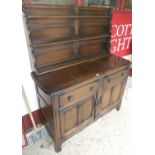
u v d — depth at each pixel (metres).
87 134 1.62
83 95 1.22
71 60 1.42
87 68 1.34
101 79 1.29
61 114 1.15
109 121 1.81
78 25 1.35
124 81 1.65
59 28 1.24
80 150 1.45
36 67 1.19
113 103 1.75
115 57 1.65
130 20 2.12
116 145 1.50
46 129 1.60
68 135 1.38
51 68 1.27
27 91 1.46
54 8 1.14
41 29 1.13
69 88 1.03
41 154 1.40
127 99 2.23
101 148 1.47
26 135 1.48
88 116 1.47
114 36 2.04
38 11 1.07
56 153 1.41
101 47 1.68
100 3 1.63
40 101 1.45
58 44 1.28
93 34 1.53
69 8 1.23
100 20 1.53
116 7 1.83
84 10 1.34
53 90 0.98
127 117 1.88
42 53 1.20
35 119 1.66
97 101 1.43
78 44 1.42
